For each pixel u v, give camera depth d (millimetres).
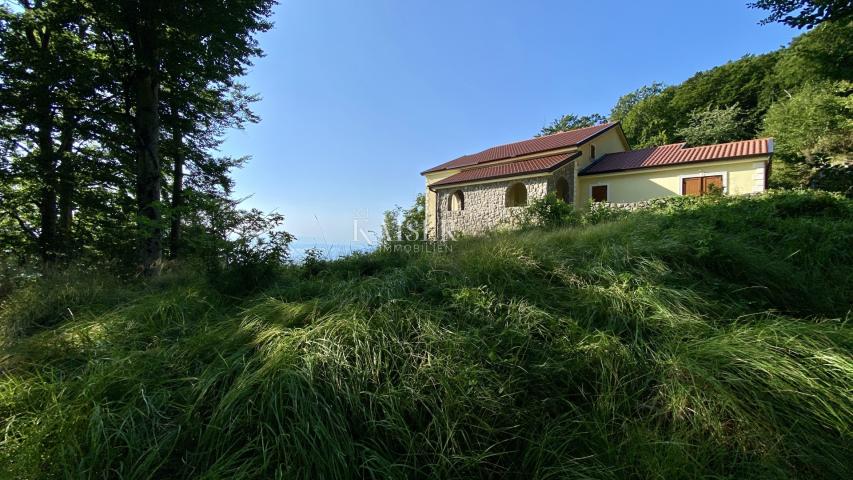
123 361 2371
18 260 5445
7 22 7172
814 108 13727
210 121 11297
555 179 15133
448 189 18062
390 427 1849
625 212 7809
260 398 1940
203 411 1988
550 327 2697
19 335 3482
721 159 12922
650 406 2021
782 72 19078
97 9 6543
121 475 1612
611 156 17797
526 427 1979
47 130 8227
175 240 8594
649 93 36750
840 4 6402
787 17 7023
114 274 5824
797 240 4414
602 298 3062
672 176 14172
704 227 4766
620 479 1648
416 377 2146
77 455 1671
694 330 2617
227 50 7902
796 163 12750
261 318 2951
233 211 4582
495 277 3551
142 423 1861
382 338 2441
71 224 9281
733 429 1849
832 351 2197
